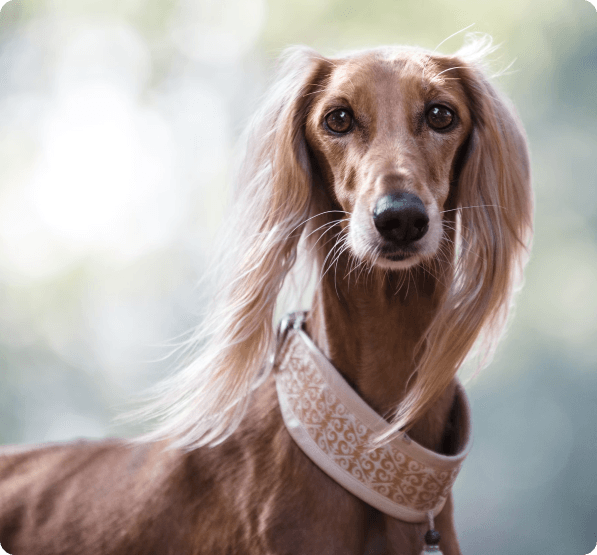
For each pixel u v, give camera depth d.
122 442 3.31
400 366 2.61
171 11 10.36
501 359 10.16
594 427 10.35
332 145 2.62
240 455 2.73
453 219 2.76
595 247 10.22
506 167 2.71
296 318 2.84
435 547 2.48
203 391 2.73
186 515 2.80
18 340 10.85
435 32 9.39
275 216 2.75
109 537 2.94
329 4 9.78
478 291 2.66
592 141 10.15
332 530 2.51
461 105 2.64
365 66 2.60
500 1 9.51
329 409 2.55
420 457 2.47
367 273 2.56
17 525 3.15
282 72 2.92
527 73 9.92
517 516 10.60
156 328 10.77
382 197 2.37
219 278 2.91
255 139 2.90
